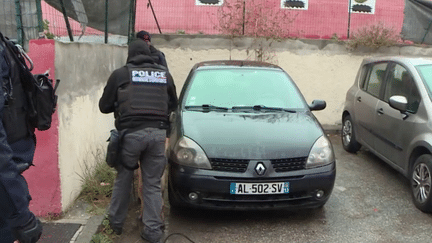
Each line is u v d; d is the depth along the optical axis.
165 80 3.24
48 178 3.56
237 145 3.72
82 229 3.43
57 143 3.52
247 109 4.55
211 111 4.46
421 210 4.25
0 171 1.71
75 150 3.96
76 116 3.98
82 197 4.04
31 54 3.38
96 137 4.71
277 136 3.90
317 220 4.00
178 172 3.69
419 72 4.77
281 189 3.63
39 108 2.14
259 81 4.98
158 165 3.24
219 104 4.61
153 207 3.25
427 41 8.62
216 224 3.88
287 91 4.89
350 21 9.45
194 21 9.81
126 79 3.10
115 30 5.68
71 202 3.85
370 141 5.62
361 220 4.02
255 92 4.80
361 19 10.25
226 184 3.59
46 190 3.58
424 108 4.38
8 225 1.96
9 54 1.96
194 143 3.76
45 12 3.66
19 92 2.01
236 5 8.11
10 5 3.45
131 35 6.52
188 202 3.70
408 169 4.55
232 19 8.05
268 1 9.95
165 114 3.20
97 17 5.01
